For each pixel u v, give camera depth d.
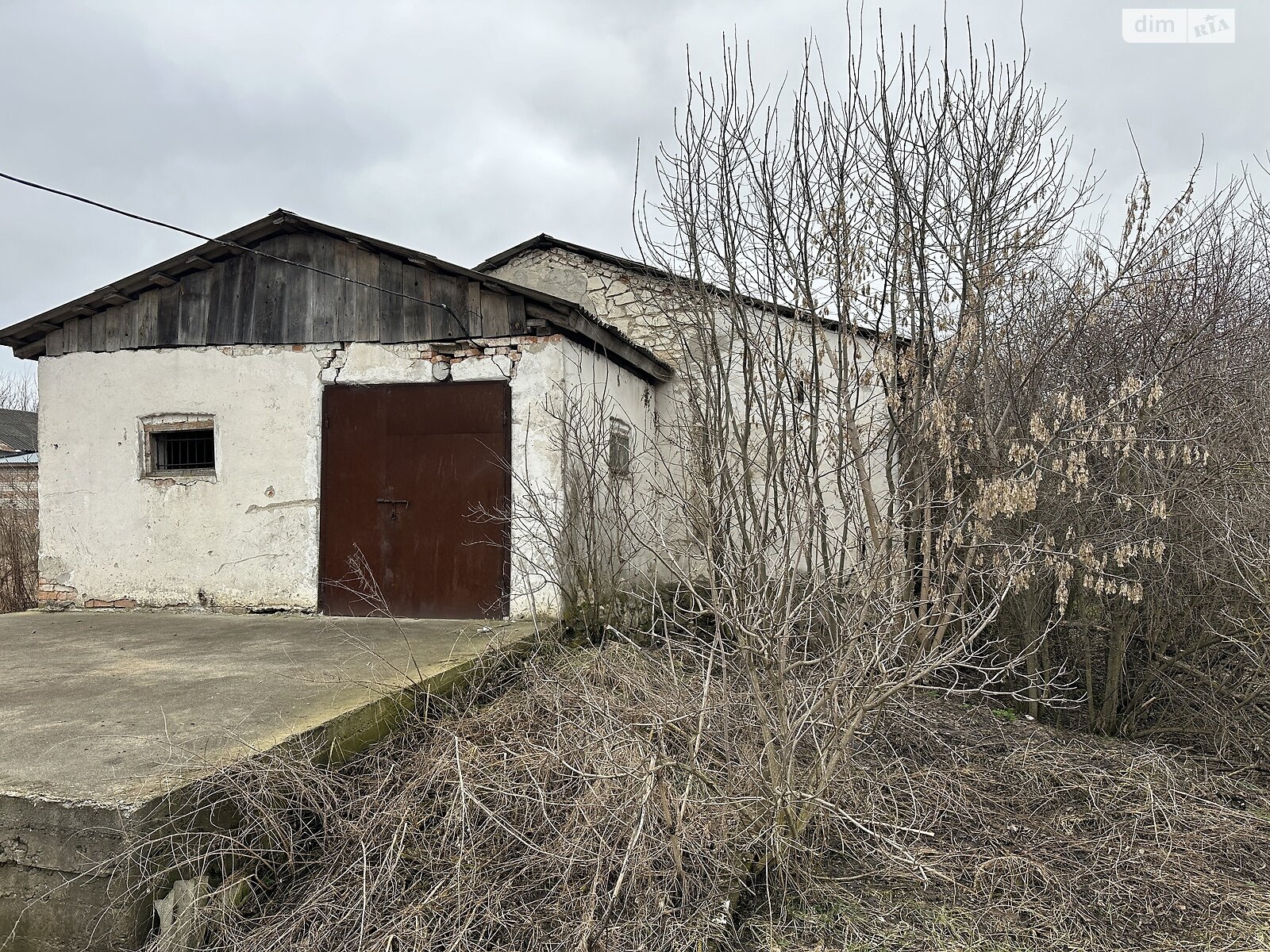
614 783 3.13
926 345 5.73
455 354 6.77
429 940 2.64
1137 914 3.21
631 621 6.66
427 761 3.51
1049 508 5.34
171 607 7.21
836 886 3.30
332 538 6.92
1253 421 5.09
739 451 6.59
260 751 3.15
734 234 5.84
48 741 3.31
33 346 7.77
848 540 6.60
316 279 7.12
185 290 7.41
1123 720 5.66
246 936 2.69
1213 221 5.58
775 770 3.28
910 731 4.75
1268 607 4.79
